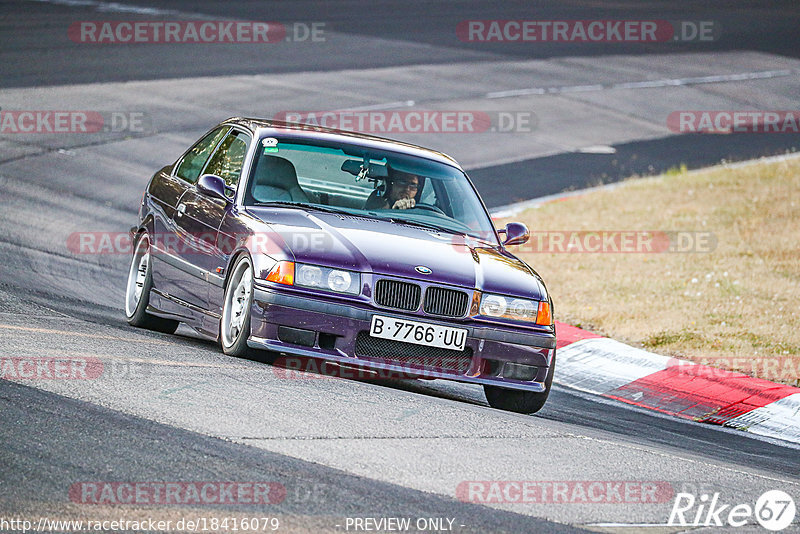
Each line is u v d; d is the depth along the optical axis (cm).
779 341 3891
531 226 5875
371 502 1645
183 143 6838
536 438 2188
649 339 3931
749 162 7919
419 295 2550
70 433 1809
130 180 5916
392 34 12044
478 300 2600
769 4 16925
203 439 1852
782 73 11981
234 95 8406
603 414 3002
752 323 4116
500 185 6944
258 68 9525
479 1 15062
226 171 3017
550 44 12525
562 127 8900
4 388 2030
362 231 2695
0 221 4716
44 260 4191
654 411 3222
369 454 1888
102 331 2850
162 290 3139
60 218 4994
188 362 2438
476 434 2141
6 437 1755
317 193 2870
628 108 9831
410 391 2788
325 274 2517
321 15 12762
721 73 11750
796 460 2709
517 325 2634
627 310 4303
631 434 2694
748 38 14012
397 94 9175
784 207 6331
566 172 7488
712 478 2098
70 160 6141
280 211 2762
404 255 2608
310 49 10681
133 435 1833
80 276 4069
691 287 4662
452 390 3075
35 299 3359
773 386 3391
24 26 10144
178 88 8381
